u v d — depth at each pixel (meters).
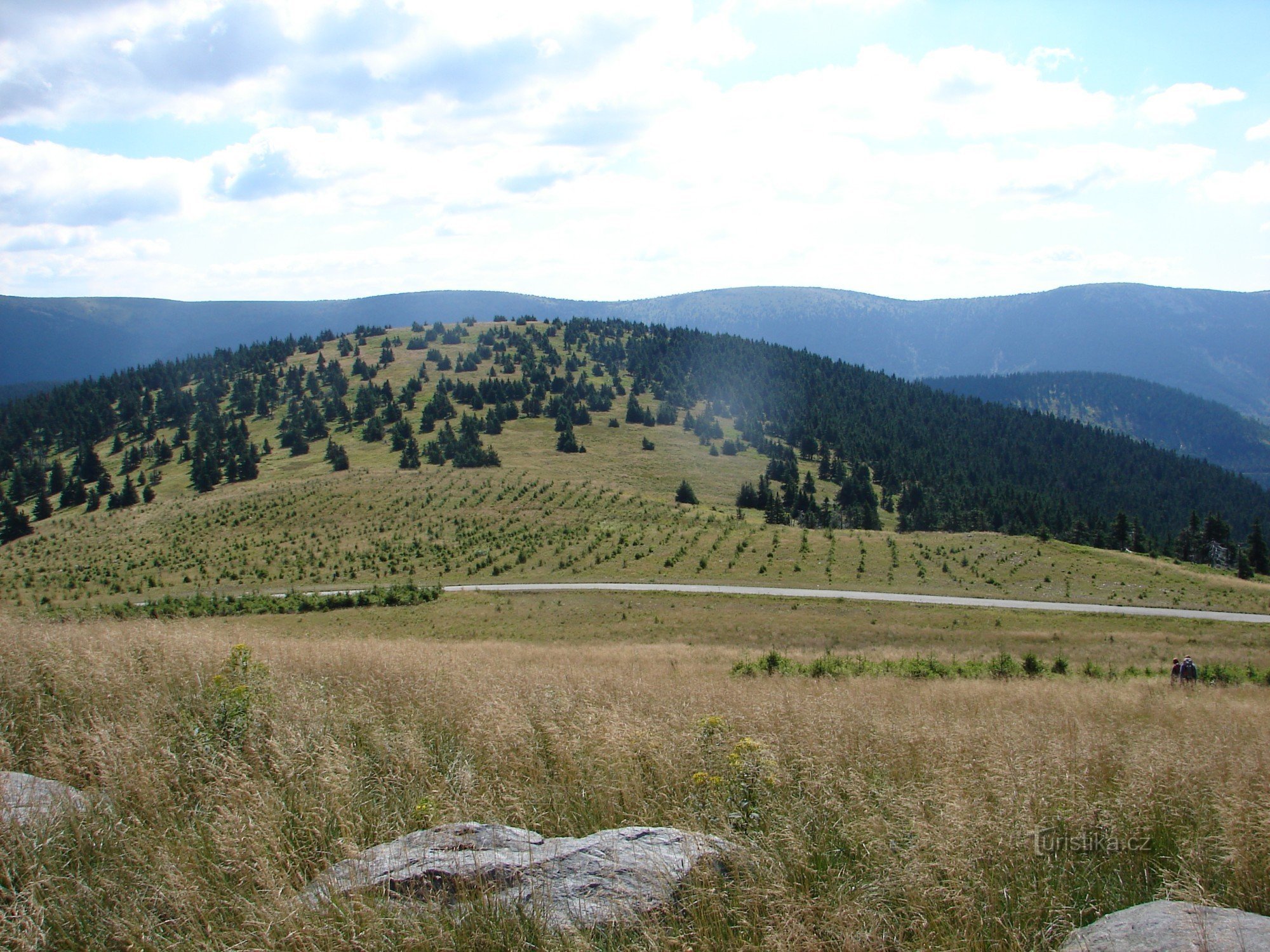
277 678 9.17
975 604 56.59
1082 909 4.44
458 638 46.69
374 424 164.62
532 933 3.95
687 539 85.44
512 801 5.59
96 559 94.50
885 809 5.65
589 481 129.75
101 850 4.75
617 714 7.37
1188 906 4.18
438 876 4.38
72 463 176.38
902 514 142.75
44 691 8.15
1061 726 9.05
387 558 85.12
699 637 47.53
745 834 5.14
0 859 4.45
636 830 5.05
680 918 4.13
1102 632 47.47
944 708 12.20
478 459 136.50
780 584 65.56
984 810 5.44
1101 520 138.25
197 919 4.07
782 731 7.72
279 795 5.49
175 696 8.27
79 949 3.93
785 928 3.81
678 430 183.25
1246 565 100.19
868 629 48.88
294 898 4.04
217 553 91.94
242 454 145.50
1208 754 7.42
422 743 6.96
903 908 4.28
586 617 54.41
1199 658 40.38
